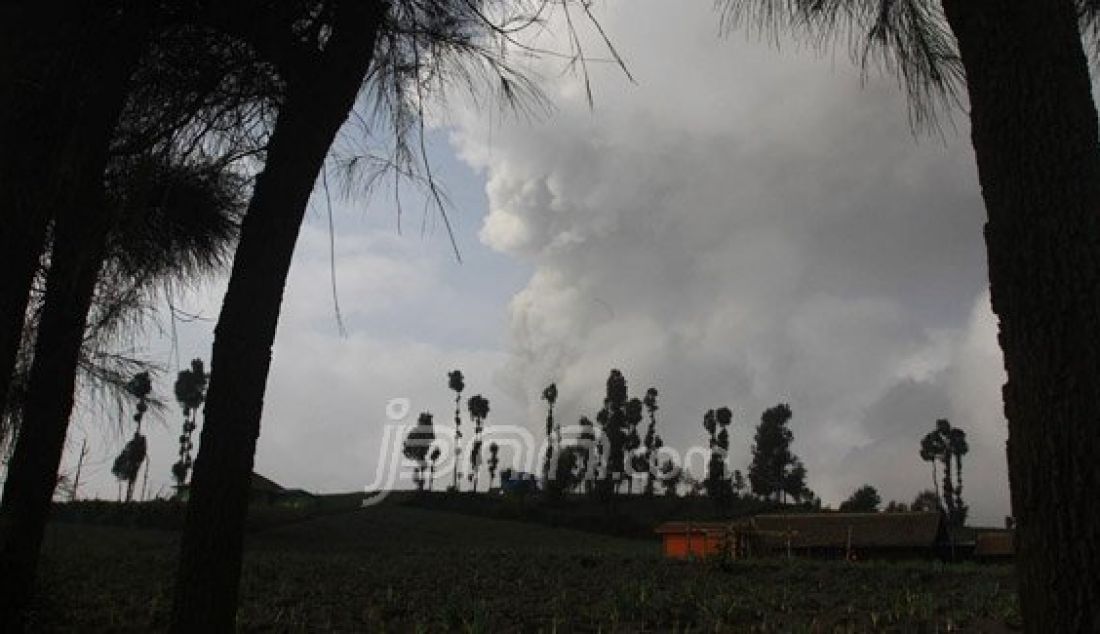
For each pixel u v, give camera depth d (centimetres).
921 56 381
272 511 3753
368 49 378
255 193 357
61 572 1231
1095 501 206
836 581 1210
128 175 394
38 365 406
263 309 339
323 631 868
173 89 391
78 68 288
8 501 400
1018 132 233
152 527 2820
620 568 1463
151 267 492
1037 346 219
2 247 257
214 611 309
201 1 359
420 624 857
